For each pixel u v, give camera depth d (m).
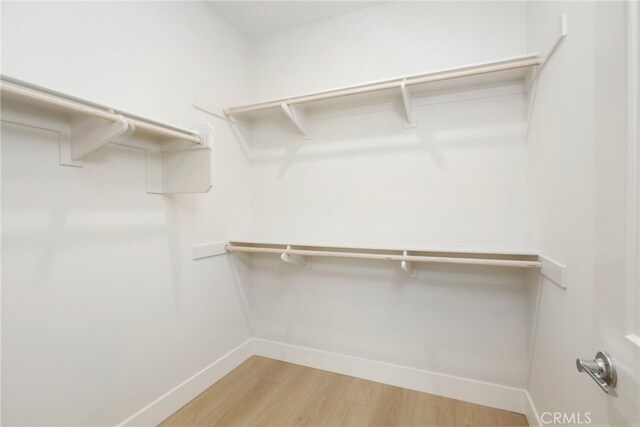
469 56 1.58
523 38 1.47
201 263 1.71
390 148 1.75
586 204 0.86
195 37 1.68
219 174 1.85
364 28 1.82
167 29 1.51
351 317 1.85
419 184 1.69
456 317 1.61
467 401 1.57
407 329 1.71
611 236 0.53
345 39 1.87
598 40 0.57
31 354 0.99
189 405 1.55
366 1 1.76
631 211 0.48
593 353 0.81
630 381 0.47
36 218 1.00
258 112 1.93
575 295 0.93
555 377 1.09
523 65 1.28
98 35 1.19
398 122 1.73
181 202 1.58
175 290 1.54
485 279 1.55
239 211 2.02
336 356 1.88
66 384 1.08
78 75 1.12
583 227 0.88
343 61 1.88
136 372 1.33
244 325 2.05
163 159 1.48
